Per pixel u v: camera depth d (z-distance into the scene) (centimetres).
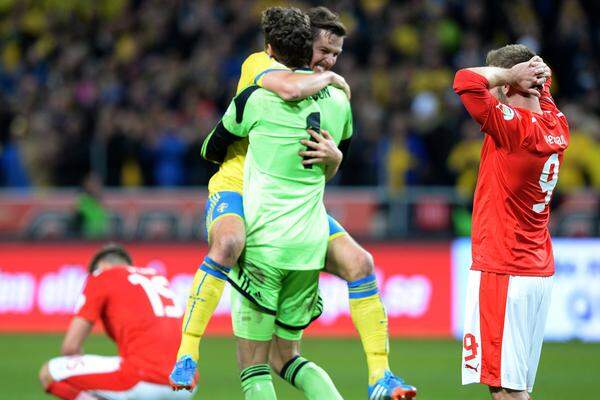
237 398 3052
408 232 4612
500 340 1988
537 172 1980
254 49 5906
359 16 5903
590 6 6134
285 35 1945
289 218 1944
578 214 4488
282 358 2091
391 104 5438
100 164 5206
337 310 4516
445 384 3328
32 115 5834
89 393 2278
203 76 5700
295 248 1952
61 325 4684
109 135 5256
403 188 4844
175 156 5191
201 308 1902
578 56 5800
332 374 3506
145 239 4728
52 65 6238
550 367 3694
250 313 2000
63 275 4716
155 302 2336
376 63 5638
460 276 4494
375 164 4934
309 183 1958
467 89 1966
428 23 5912
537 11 6128
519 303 1988
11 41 6525
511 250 1992
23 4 6594
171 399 2283
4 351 4072
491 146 2025
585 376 3497
